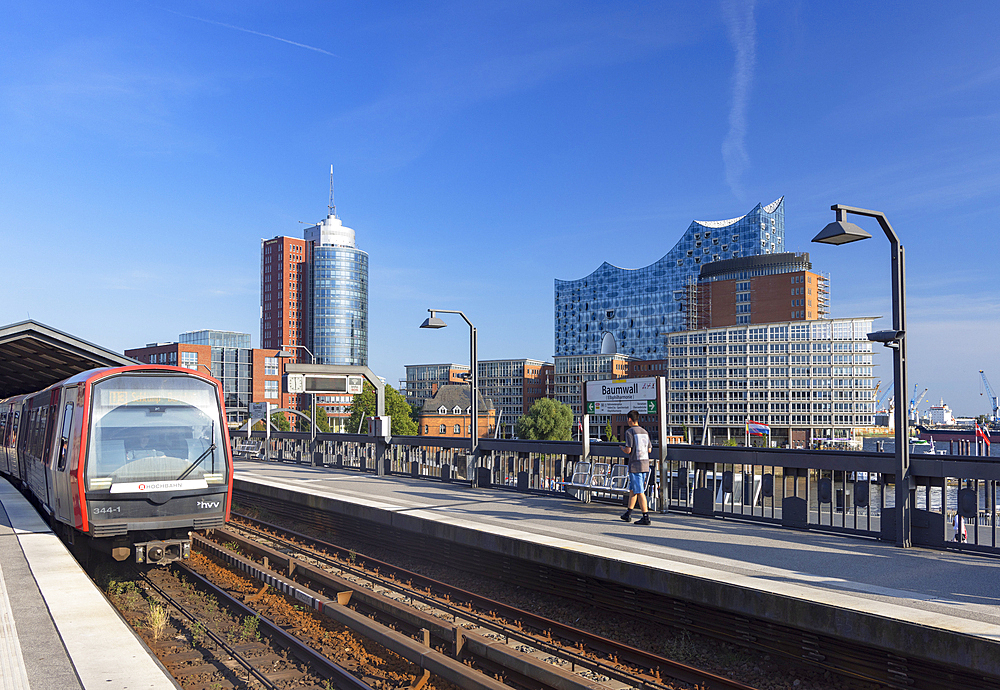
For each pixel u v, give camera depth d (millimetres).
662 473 13312
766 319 151375
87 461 10656
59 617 6543
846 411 133625
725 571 8156
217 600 10383
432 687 6809
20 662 5336
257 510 19438
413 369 193500
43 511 13953
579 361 163000
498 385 180375
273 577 10359
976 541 9141
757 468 14172
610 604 9312
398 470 21953
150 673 5117
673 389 147750
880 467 10195
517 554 10273
